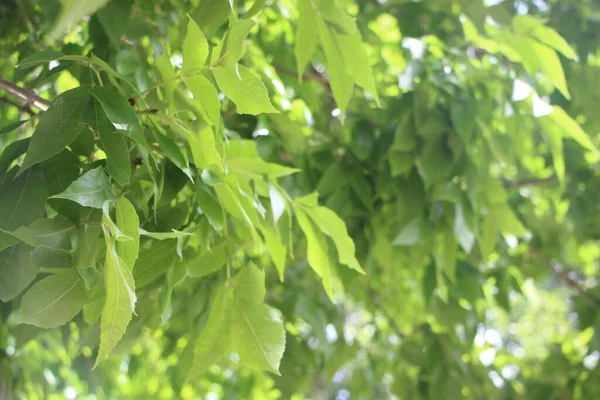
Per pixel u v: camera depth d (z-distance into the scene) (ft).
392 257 3.87
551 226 4.83
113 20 3.06
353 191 3.77
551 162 4.45
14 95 2.74
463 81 3.70
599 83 4.06
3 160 2.53
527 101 3.52
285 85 3.94
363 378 5.44
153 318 3.15
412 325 4.89
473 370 4.88
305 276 4.27
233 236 2.87
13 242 2.44
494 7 3.37
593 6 4.09
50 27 3.18
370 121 3.79
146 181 2.73
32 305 2.43
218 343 2.73
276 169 2.80
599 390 5.06
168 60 2.60
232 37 2.50
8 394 3.65
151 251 2.69
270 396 5.36
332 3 2.88
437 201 3.63
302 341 4.24
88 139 2.55
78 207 2.47
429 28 3.86
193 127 2.60
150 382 5.94
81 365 4.37
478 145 3.61
